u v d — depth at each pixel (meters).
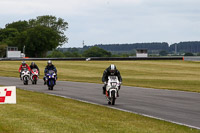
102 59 127.50
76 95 31.12
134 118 18.12
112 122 16.61
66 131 13.99
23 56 186.62
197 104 25.03
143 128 15.24
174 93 33.81
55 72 37.31
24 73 43.84
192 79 63.00
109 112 20.17
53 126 15.00
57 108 21.27
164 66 104.00
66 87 40.47
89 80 57.81
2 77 61.38
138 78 65.00
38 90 36.22
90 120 16.98
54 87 40.41
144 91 35.94
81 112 19.83
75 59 128.50
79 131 14.05
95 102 26.02
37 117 17.34
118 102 26.06
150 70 91.25
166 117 19.09
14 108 20.53
